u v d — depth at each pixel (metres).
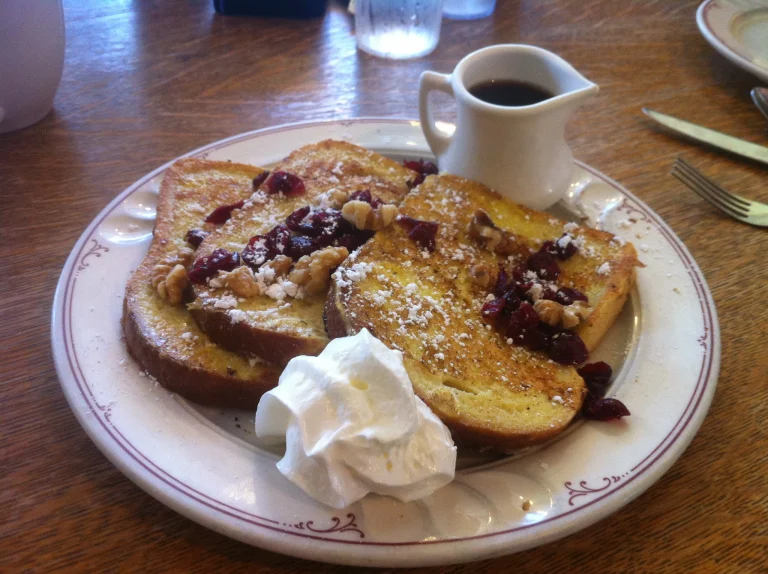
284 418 0.28
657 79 0.55
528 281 0.35
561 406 0.31
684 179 0.44
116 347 0.32
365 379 0.27
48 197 0.41
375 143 0.45
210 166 0.41
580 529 0.26
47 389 0.32
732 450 0.31
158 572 0.26
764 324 0.36
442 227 0.37
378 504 0.27
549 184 0.40
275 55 0.55
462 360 0.32
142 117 0.48
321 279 0.33
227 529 0.26
